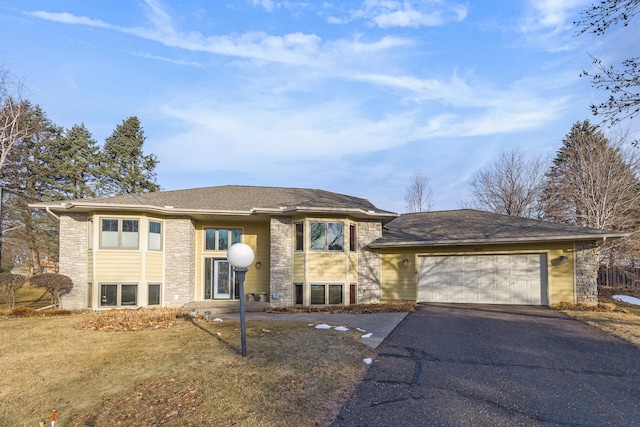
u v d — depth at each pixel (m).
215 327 9.47
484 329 9.35
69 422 4.35
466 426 4.25
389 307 13.17
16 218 26.34
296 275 14.88
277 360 6.53
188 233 15.38
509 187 33.66
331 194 18.92
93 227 14.10
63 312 12.70
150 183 36.03
